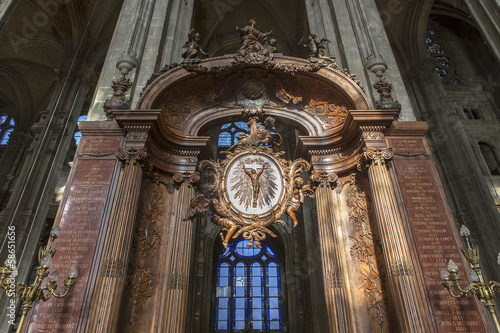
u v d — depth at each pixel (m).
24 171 13.80
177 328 6.38
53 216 16.86
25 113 20.09
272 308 17.73
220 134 20.95
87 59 17.38
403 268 6.13
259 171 8.34
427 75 17.27
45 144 14.46
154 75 8.16
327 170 8.30
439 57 20.17
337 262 7.25
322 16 10.91
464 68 19.84
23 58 18.80
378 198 6.98
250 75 8.80
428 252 6.40
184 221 7.48
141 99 7.75
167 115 8.57
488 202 13.49
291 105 9.09
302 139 8.47
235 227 7.75
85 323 5.58
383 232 6.65
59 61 18.88
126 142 7.34
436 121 16.19
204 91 8.88
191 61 8.36
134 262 6.89
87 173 7.05
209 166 8.33
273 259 19.27
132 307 6.50
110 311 5.66
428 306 5.88
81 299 5.75
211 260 17.31
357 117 7.63
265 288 18.30
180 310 6.56
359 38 9.67
